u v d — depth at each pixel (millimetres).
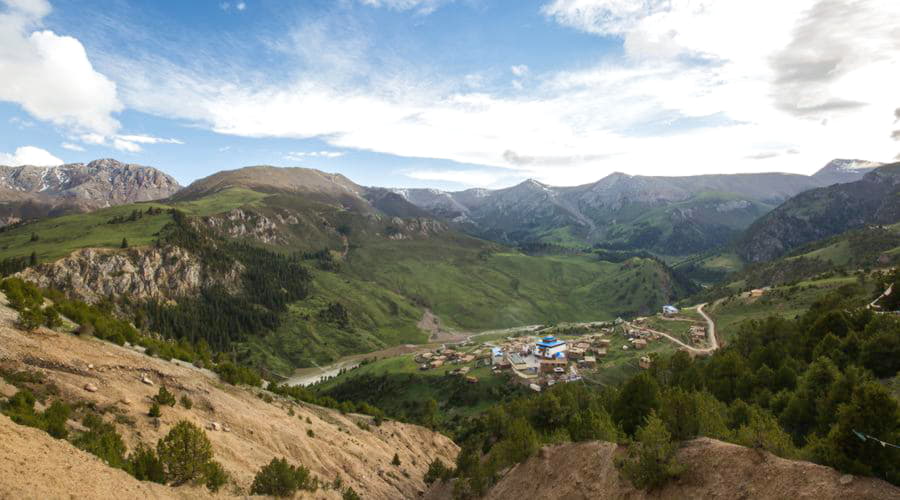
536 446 57594
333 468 69312
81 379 51344
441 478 81062
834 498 26641
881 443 26375
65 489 28078
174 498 36188
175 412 55188
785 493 28859
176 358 82812
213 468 42375
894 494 25516
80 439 38125
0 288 60938
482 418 138250
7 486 25250
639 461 37250
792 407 56938
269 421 70812
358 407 129125
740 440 37188
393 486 77438
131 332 78688
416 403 179625
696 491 33500
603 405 82062
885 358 66562
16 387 43594
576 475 46188
